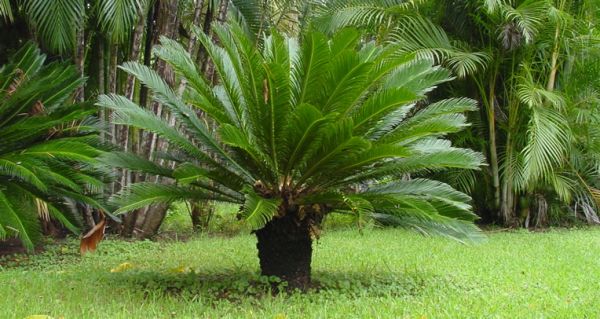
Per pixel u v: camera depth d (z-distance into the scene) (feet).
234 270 18.99
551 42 32.99
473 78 34.01
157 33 27.17
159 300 14.52
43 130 19.74
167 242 27.40
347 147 14.46
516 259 22.61
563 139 31.65
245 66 15.28
